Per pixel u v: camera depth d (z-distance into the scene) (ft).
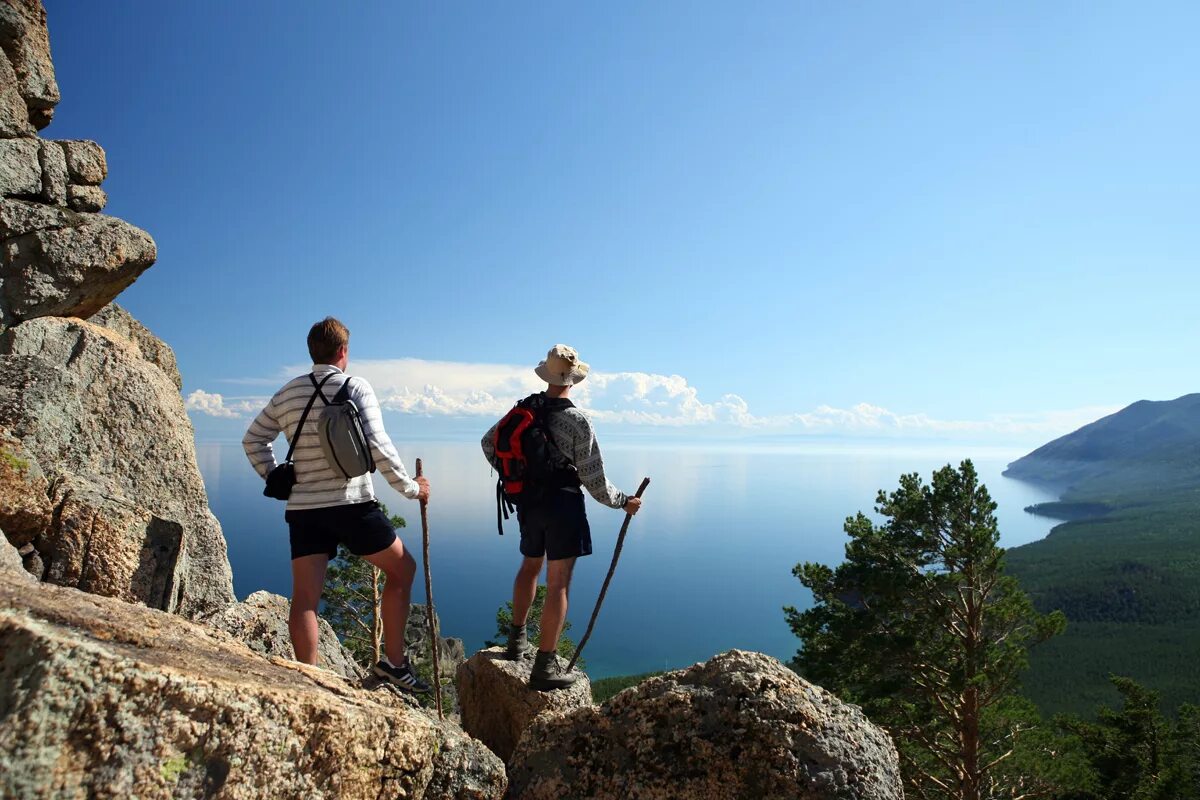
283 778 7.91
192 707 7.20
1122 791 74.90
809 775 10.09
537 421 15.99
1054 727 78.95
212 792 7.22
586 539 16.30
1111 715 81.25
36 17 21.70
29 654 6.42
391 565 14.02
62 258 19.89
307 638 12.96
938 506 60.29
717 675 11.29
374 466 13.46
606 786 10.67
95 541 14.29
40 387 16.69
